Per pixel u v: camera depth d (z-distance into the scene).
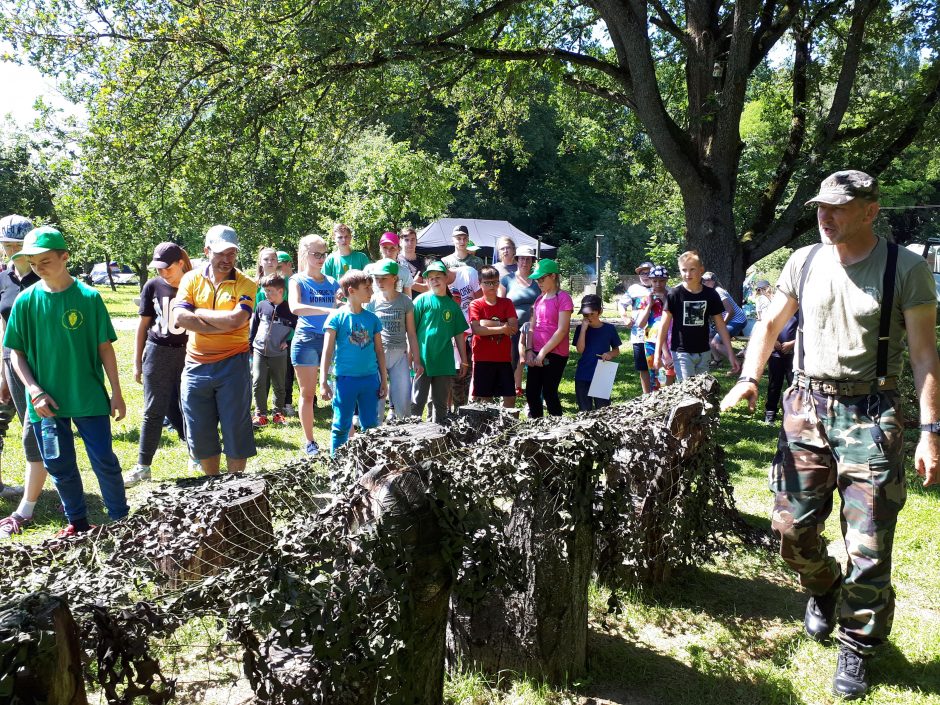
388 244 8.84
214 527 2.92
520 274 9.29
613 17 13.70
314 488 3.33
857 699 3.23
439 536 2.57
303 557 2.27
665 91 21.53
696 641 3.77
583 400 7.77
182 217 15.95
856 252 3.20
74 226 15.95
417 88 16.41
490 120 21.31
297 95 14.66
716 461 4.70
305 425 7.09
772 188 16.89
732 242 14.63
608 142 21.36
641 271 11.68
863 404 3.22
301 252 7.30
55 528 5.20
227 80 14.48
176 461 6.95
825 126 15.48
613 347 7.75
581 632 3.39
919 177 30.28
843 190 3.05
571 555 3.24
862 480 3.20
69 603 2.06
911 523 5.21
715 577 4.55
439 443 3.11
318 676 2.32
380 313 7.01
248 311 5.09
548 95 21.23
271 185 15.95
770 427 8.59
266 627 2.19
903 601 4.12
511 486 3.03
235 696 2.96
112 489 4.96
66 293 4.68
